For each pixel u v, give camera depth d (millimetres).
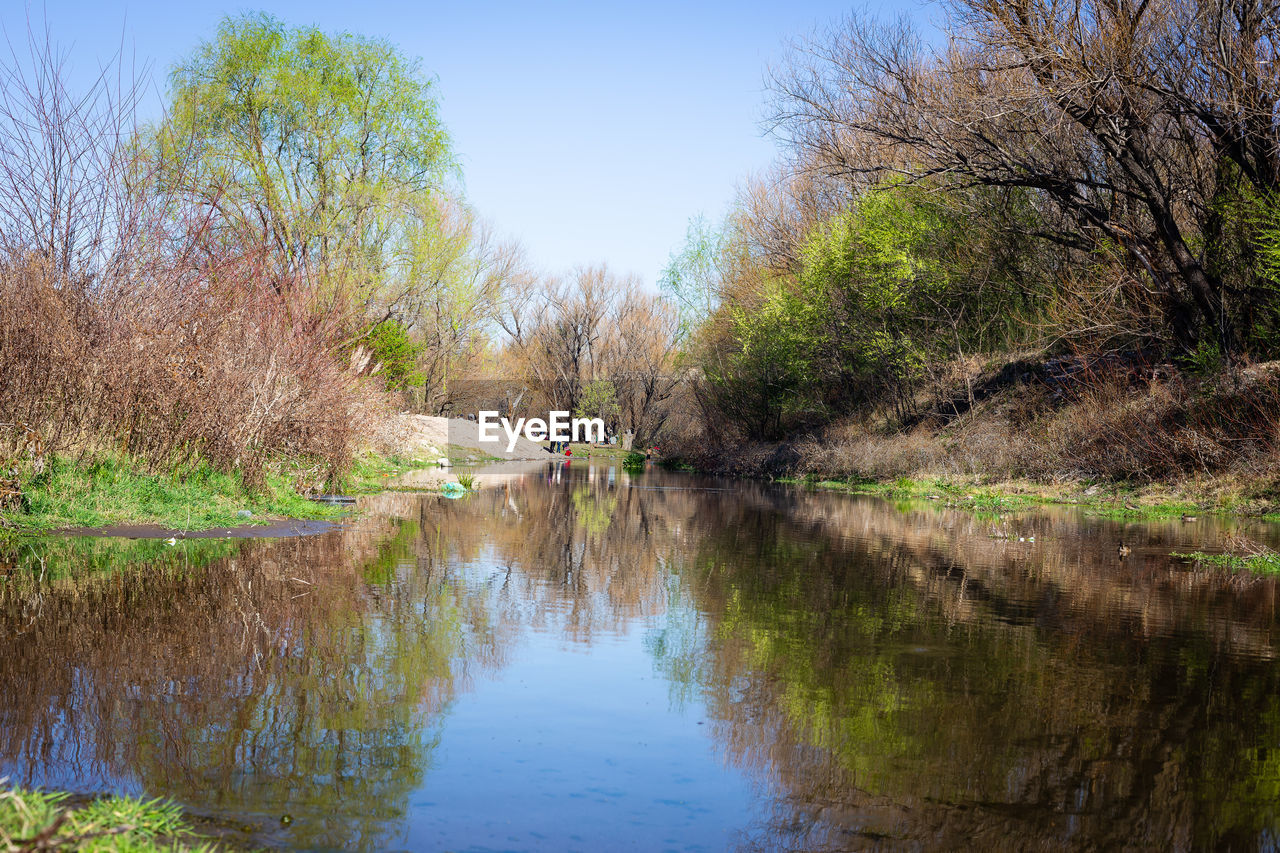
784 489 22281
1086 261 20984
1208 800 3270
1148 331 19422
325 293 15328
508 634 5680
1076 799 3254
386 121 26047
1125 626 6070
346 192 24562
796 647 5465
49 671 4469
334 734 3773
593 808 3129
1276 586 7707
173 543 8719
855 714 4195
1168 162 17984
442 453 32219
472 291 30688
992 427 21281
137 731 3703
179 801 3057
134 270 10094
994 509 15680
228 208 13797
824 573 8359
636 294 57750
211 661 4746
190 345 10766
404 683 4520
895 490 20094
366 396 17125
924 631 5906
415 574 7738
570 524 12797
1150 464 16812
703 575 8227
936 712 4223
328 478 14914
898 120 18281
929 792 3330
